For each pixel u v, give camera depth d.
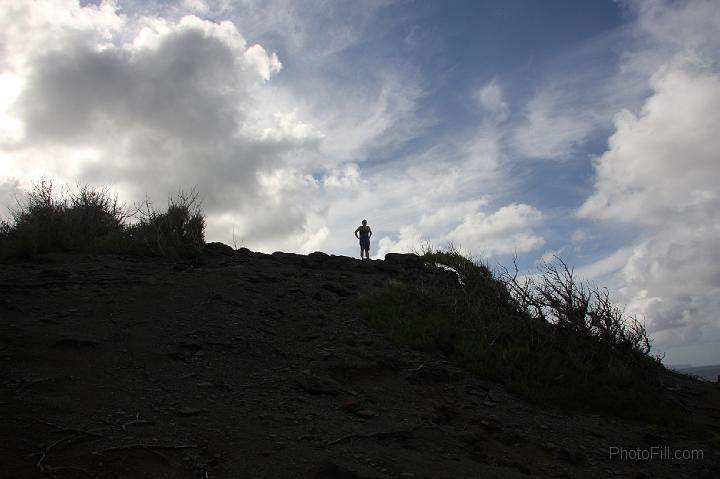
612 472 5.33
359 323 8.67
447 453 5.08
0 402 4.40
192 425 4.65
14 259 9.31
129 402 4.89
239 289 9.08
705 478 5.47
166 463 3.97
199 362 6.14
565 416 6.91
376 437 5.04
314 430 4.92
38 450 3.80
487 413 6.45
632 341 9.03
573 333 8.99
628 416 7.38
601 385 7.93
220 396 5.41
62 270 8.63
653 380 8.68
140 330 6.66
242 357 6.55
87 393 4.90
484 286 10.65
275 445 4.46
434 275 11.75
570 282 9.53
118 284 8.31
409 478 4.25
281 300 9.00
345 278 11.34
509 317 9.41
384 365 7.19
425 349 8.22
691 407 8.22
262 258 12.33
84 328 6.40
